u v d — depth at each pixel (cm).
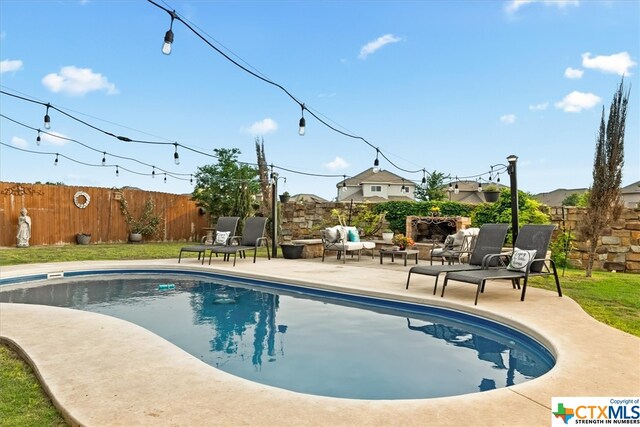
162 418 254
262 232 1115
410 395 332
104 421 250
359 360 416
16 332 442
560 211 1138
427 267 690
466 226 1293
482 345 468
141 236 1795
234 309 645
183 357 367
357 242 1178
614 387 301
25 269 882
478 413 261
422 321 574
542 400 280
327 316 601
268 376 372
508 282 767
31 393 303
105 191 1712
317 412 262
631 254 1026
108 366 344
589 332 438
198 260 1107
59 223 1589
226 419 253
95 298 723
